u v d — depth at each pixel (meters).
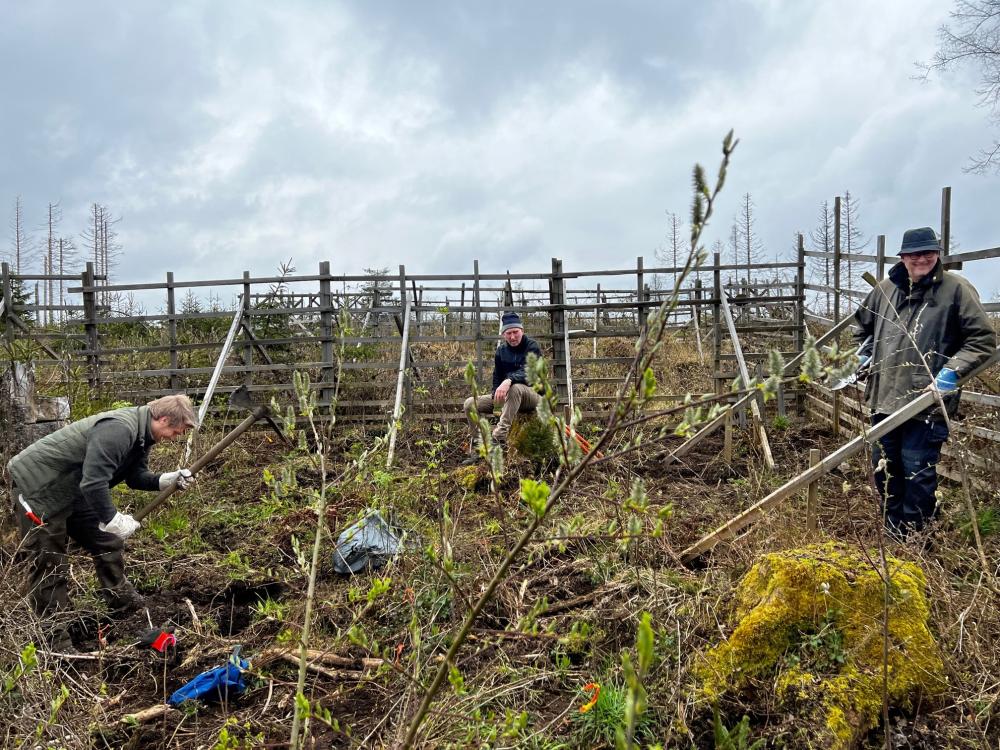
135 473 4.12
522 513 4.71
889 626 2.85
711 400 1.44
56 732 2.64
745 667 2.92
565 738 2.78
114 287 8.90
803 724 2.66
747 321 10.36
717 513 5.02
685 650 3.16
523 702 2.94
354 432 8.09
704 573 3.84
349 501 5.10
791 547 3.66
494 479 1.62
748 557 3.73
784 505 4.37
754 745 2.62
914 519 4.20
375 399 9.02
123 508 5.60
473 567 3.96
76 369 8.48
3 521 4.05
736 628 3.02
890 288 4.58
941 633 2.97
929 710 2.76
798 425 8.10
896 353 4.36
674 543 4.32
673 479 6.28
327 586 4.19
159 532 5.14
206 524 5.48
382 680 3.12
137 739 2.98
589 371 9.62
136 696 3.33
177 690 3.30
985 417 5.04
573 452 1.46
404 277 8.75
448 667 1.60
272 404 2.24
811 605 2.94
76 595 4.20
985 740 2.48
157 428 3.91
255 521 5.47
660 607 3.42
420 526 4.83
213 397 8.77
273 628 3.83
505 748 2.39
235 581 4.39
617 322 12.29
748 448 7.04
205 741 2.97
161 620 4.02
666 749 2.67
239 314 8.77
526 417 6.85
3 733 2.66
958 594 3.25
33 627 3.08
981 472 4.71
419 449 7.37
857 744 2.62
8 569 3.29
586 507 4.88
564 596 3.81
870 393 4.64
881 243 6.85
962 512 4.25
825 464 3.77
